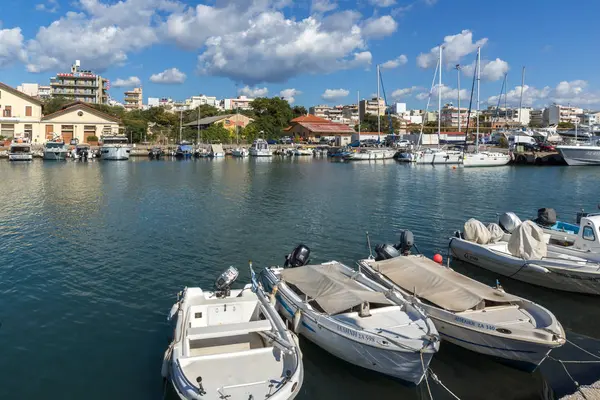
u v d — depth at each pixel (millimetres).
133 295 16203
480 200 38000
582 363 12023
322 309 12484
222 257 20844
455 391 10812
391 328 11242
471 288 12914
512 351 11219
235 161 90688
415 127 161750
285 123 144000
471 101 80750
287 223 28047
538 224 20562
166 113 132250
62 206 33594
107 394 10523
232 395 8664
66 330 13523
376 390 10844
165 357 10227
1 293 16203
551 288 16703
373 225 27594
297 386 9172
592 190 44750
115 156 86562
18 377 11125
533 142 95000
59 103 113562
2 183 47656
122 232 25312
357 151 94188
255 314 12164
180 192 41969
